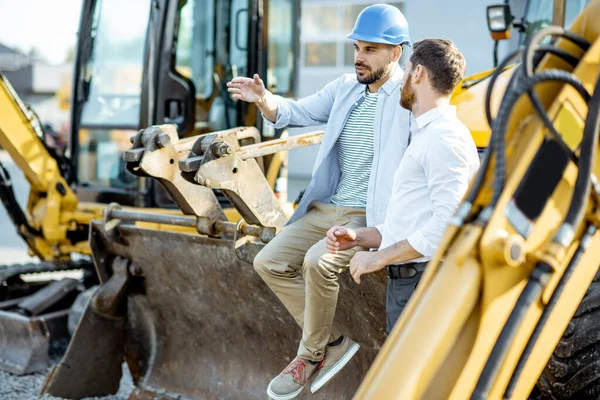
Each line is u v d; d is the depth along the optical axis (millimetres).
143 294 4766
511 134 2234
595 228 2240
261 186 3975
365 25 3285
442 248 2145
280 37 7156
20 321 5617
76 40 6730
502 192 2102
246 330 4395
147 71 6348
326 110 3711
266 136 7004
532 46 2074
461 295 2076
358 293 3666
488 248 2074
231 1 6719
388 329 3162
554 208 2184
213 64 6633
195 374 4617
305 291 3387
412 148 2896
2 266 6434
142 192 6398
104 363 4801
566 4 4816
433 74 2871
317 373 3480
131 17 6539
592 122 2143
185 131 6367
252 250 3959
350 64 15641
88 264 6684
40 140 6348
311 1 15797
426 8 13766
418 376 2037
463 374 2119
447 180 2793
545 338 2295
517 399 2301
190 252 4316
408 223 2910
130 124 6570
